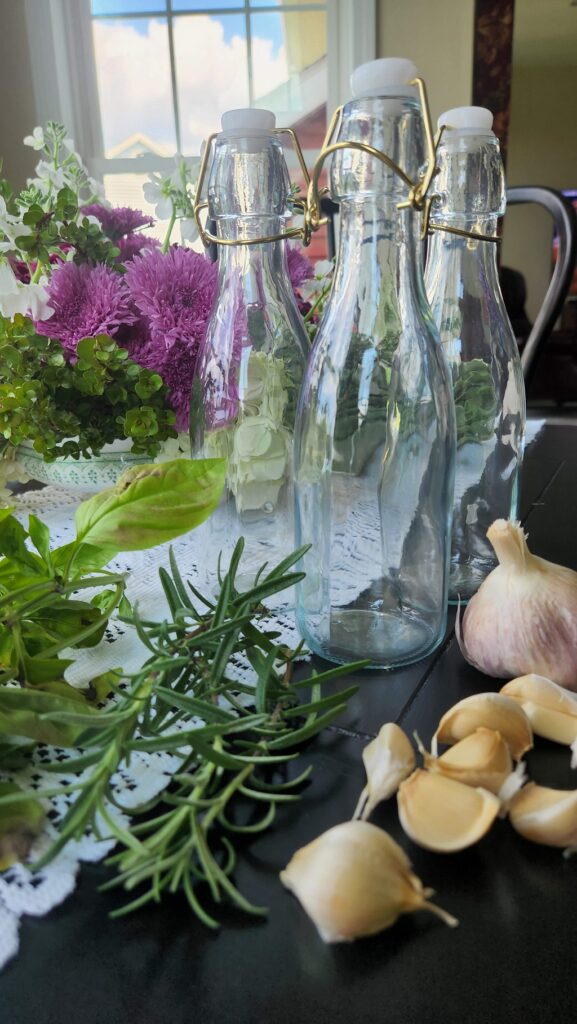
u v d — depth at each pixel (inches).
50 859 8.6
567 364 123.6
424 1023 7.9
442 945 8.8
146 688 10.9
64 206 23.1
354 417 17.2
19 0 75.2
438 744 12.4
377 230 15.4
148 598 19.3
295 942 8.8
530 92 90.9
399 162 13.9
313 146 84.9
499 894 9.5
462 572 19.4
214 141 17.6
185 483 13.5
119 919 9.1
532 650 13.6
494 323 19.7
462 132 17.8
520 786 10.6
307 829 10.5
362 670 15.3
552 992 8.2
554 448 35.9
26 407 21.5
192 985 8.3
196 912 8.7
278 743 10.6
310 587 17.2
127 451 24.5
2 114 78.5
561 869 9.9
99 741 10.0
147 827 9.2
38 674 12.1
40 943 8.9
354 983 8.3
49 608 13.5
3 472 25.2
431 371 16.6
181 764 11.4
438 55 82.0
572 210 41.1
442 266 19.4
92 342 20.9
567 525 24.3
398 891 8.6
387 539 17.7
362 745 12.6
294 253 26.4
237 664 15.1
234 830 9.9
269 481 21.0
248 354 20.0
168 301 21.3
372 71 13.6
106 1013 8.0
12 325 21.2
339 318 16.4
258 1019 7.9
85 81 80.9
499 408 20.0
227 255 19.3
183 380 22.1
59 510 28.0
